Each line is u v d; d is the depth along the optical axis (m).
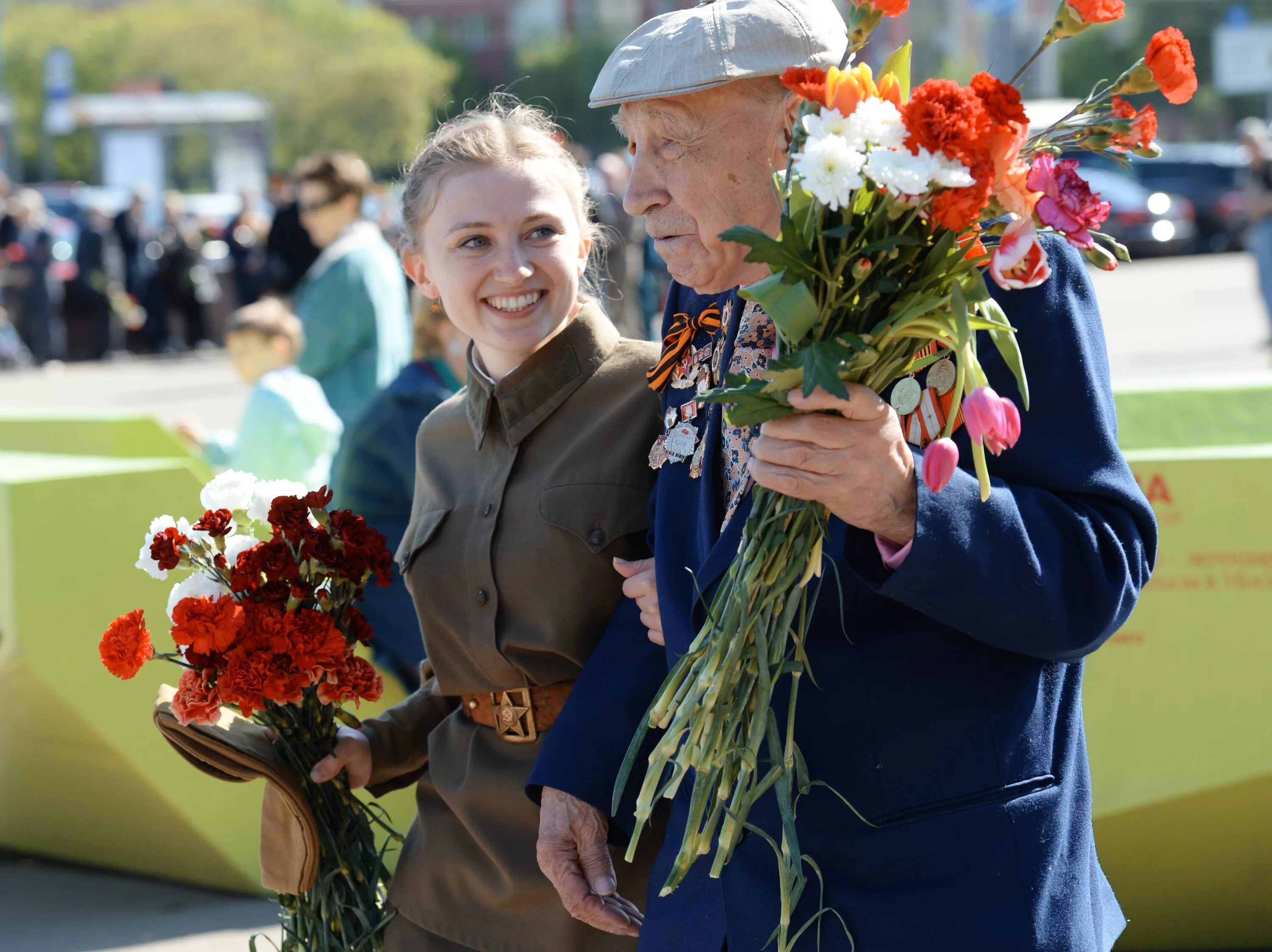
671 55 2.31
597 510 2.84
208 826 4.99
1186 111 65.25
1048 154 1.99
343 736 3.01
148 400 19.58
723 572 2.34
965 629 2.09
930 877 2.18
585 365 2.96
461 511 2.98
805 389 1.92
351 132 73.38
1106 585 2.12
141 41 75.12
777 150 2.34
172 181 35.41
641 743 2.38
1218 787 3.98
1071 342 2.18
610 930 2.64
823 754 2.23
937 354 2.10
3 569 4.62
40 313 24.31
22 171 73.25
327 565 2.83
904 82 2.07
